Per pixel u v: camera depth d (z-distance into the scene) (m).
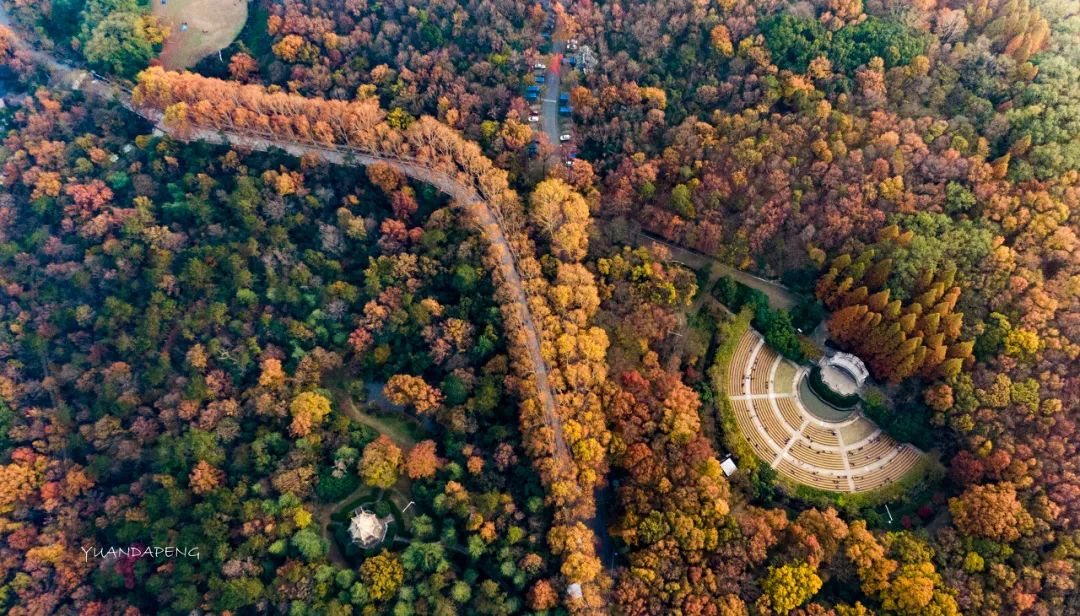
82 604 138.75
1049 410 141.75
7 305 172.00
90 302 171.50
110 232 174.25
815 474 156.38
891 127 167.88
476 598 132.25
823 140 165.75
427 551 135.75
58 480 152.62
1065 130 163.00
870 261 156.00
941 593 130.12
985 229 155.00
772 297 171.38
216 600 132.88
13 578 142.88
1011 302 149.62
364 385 165.38
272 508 141.62
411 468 144.00
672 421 146.38
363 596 131.12
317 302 164.88
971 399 145.12
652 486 142.12
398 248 168.00
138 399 159.00
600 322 157.50
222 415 153.62
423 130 174.00
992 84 173.75
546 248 166.62
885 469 155.50
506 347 157.38
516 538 136.88
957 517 140.00
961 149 164.38
